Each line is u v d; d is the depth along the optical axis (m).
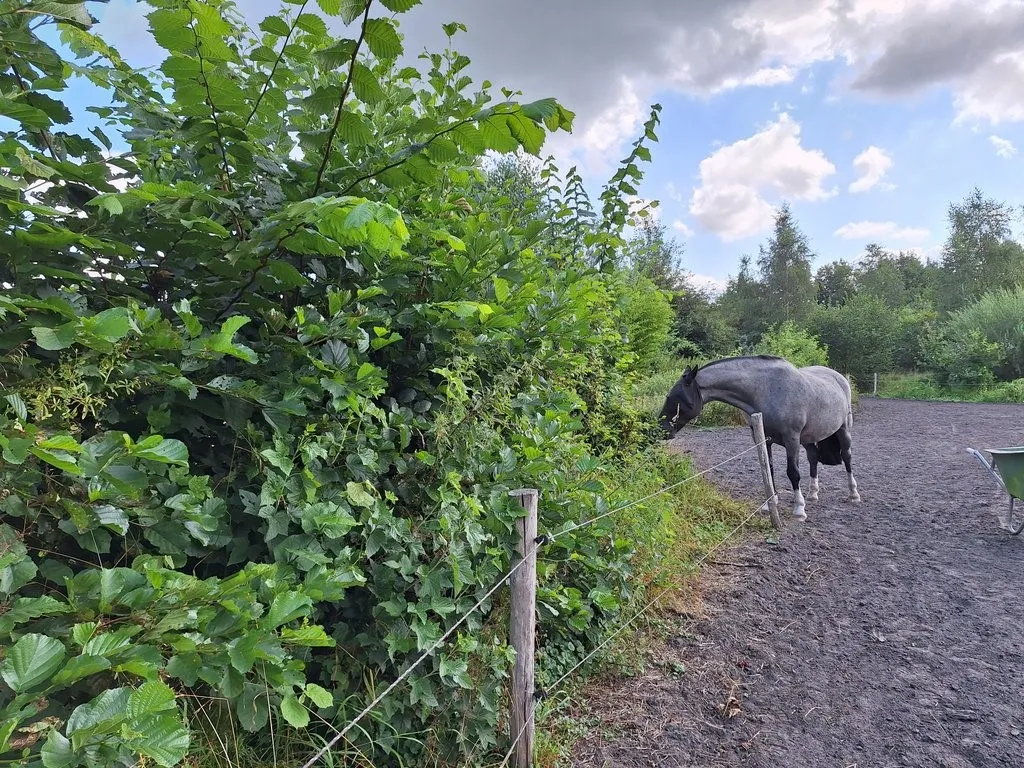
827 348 21.41
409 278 2.40
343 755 1.88
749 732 2.74
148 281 1.81
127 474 1.22
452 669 2.12
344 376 1.87
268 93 1.67
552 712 2.76
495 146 1.61
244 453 1.94
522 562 2.33
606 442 4.82
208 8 1.38
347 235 1.33
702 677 3.17
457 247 1.92
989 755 2.59
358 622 2.16
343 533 1.80
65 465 1.04
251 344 1.85
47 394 1.23
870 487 7.39
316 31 1.51
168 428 1.71
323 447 1.92
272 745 1.77
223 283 1.77
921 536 5.45
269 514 1.74
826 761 2.56
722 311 31.98
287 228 1.50
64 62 1.67
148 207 1.53
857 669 3.27
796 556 4.93
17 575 1.12
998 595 4.19
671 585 3.95
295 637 1.39
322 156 1.99
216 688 1.42
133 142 1.90
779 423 5.95
